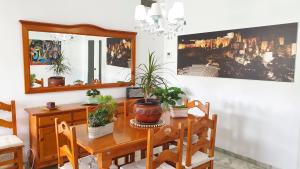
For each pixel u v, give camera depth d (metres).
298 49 2.78
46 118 2.91
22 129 3.12
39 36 3.17
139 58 4.33
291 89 2.87
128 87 4.11
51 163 3.02
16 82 3.05
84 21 3.57
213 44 3.68
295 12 2.78
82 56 3.61
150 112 2.34
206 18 3.75
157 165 1.88
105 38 3.83
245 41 3.27
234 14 3.38
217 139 3.75
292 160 2.91
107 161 1.85
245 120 3.37
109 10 3.83
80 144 1.92
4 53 2.93
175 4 2.28
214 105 3.76
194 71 4.02
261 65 3.12
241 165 3.23
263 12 3.06
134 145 2.00
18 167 2.64
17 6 2.97
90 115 2.11
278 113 3.01
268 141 3.13
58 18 3.31
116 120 2.56
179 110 2.66
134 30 4.19
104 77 3.89
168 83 4.55
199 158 2.30
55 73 3.37
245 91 3.34
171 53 4.46
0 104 2.83
